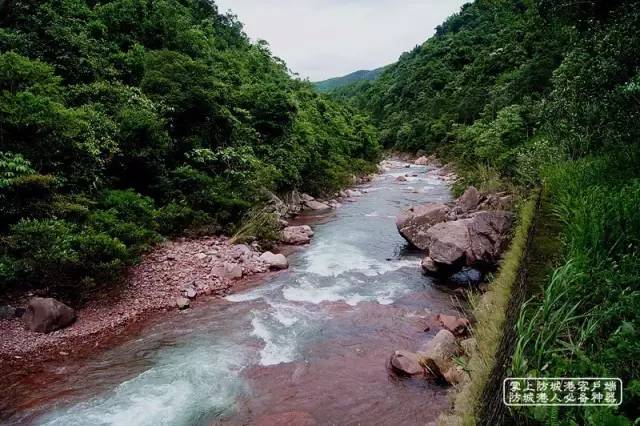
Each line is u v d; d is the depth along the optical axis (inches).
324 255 516.4
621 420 78.7
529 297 147.8
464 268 445.1
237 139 719.1
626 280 127.0
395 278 435.8
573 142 412.8
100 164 426.3
